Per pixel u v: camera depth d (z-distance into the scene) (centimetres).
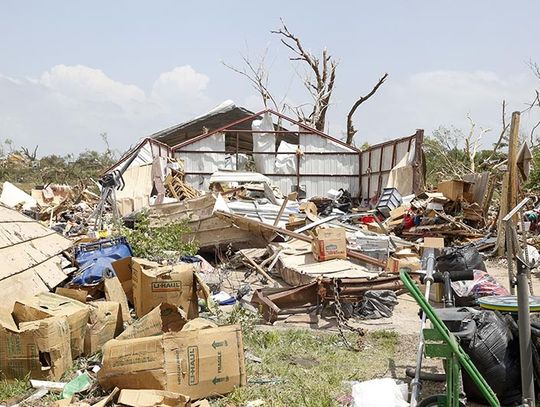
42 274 666
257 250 1149
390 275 766
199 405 429
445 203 1562
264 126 2575
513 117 900
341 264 876
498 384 429
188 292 636
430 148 3478
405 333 674
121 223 1205
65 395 454
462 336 382
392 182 1980
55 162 4500
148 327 496
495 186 1590
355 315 752
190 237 1237
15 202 1666
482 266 685
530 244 1249
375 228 1340
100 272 722
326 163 2562
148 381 443
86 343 546
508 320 445
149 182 1969
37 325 482
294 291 730
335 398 470
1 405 439
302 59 3775
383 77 3381
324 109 3803
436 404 381
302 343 621
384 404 424
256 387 489
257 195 1762
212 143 2542
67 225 1364
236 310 670
